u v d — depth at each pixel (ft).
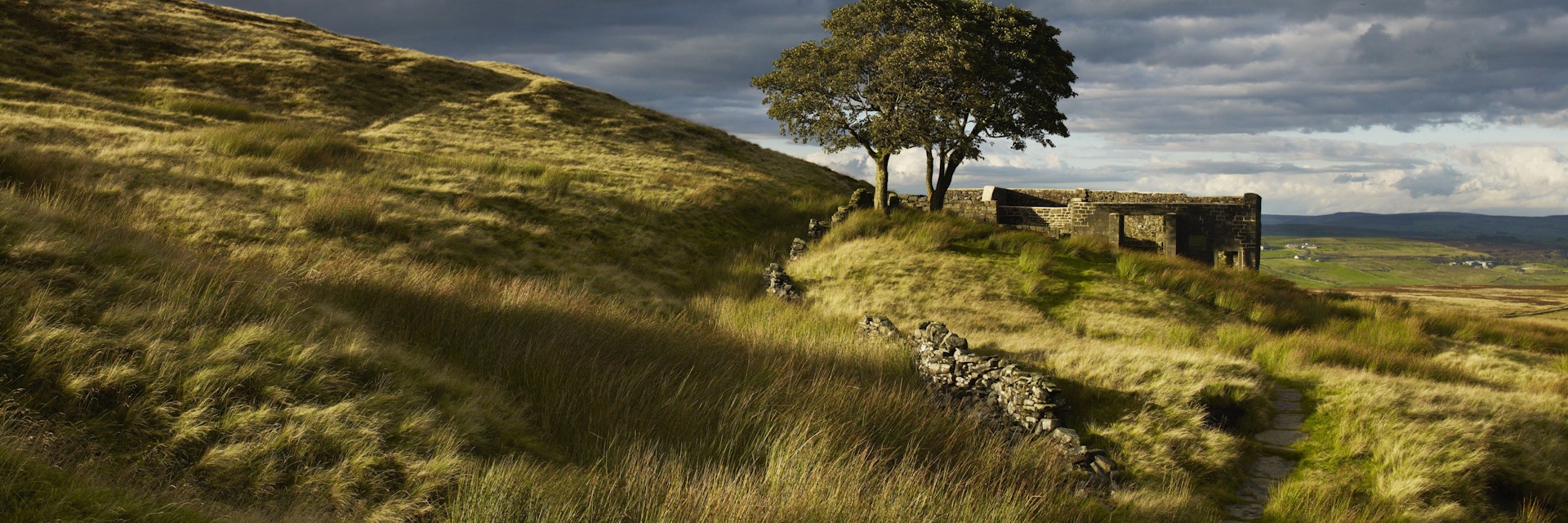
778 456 24.02
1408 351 60.44
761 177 126.31
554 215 77.71
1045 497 25.99
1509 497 29.53
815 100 103.76
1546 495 28.94
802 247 83.82
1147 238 103.60
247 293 28.91
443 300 35.09
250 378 22.49
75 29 131.03
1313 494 29.19
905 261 77.51
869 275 73.87
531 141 126.62
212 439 20.03
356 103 132.87
